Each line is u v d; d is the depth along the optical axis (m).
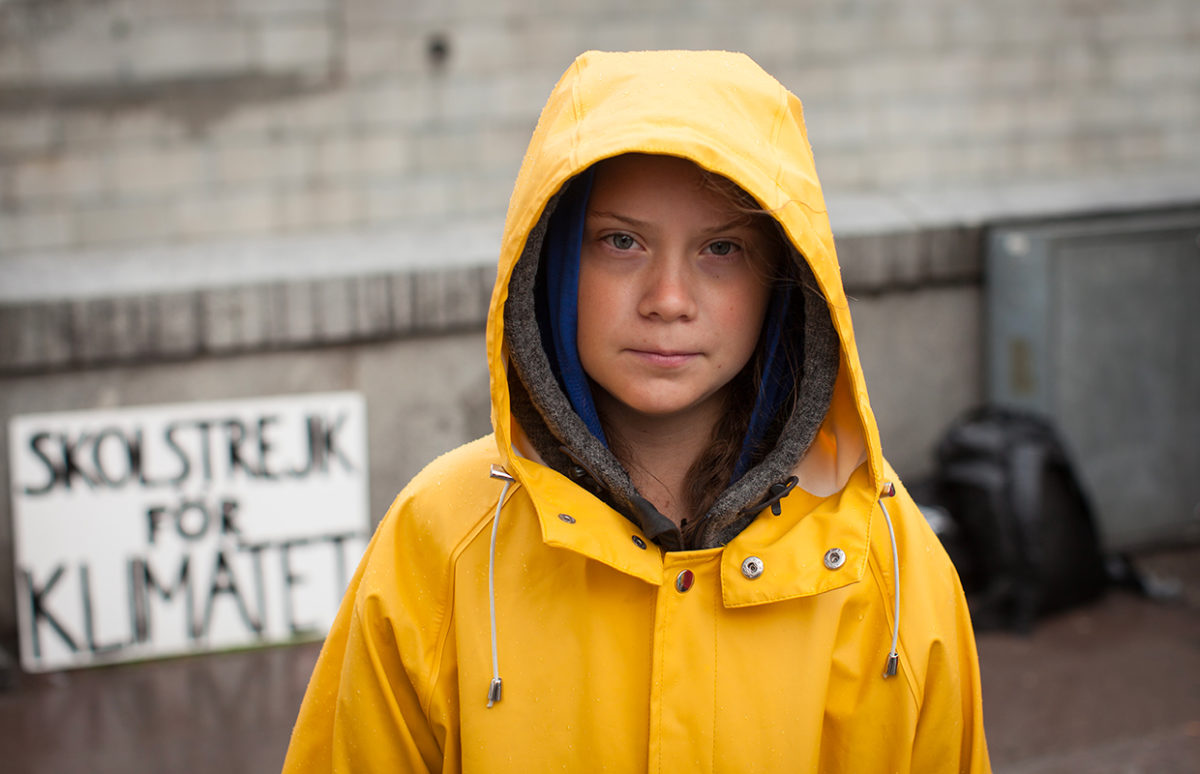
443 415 3.95
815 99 5.51
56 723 3.30
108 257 4.09
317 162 4.85
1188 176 5.58
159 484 3.72
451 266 3.86
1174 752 3.10
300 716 1.40
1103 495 4.40
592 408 1.27
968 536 3.88
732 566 1.21
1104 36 5.92
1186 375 4.46
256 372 3.78
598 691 1.21
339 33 4.80
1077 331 4.29
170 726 3.28
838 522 1.22
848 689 1.25
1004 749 3.14
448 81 4.98
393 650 1.29
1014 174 5.87
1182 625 3.85
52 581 3.64
